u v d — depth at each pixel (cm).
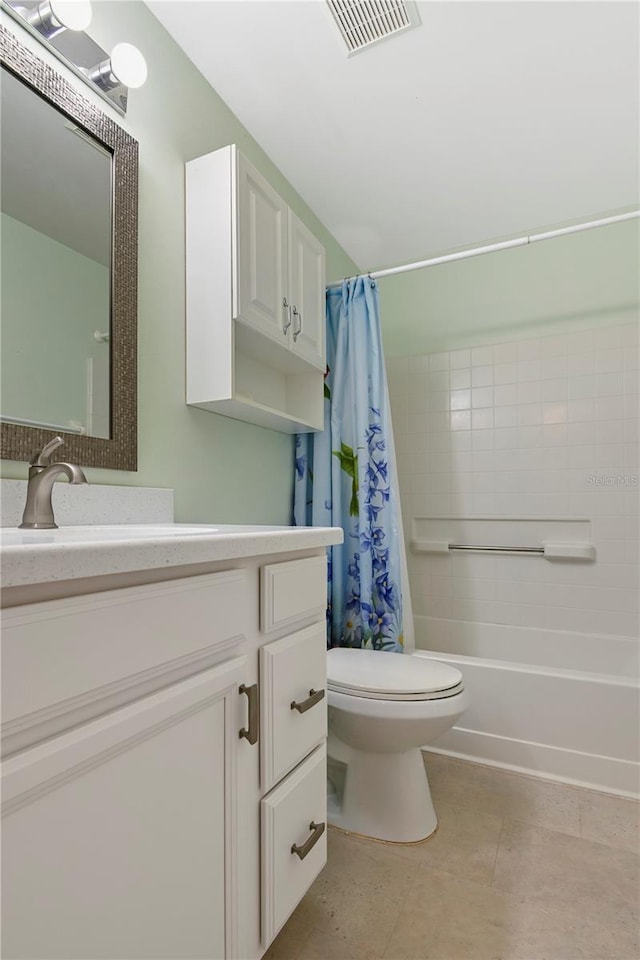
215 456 154
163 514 128
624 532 211
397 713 123
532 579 228
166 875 62
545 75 150
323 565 104
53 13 97
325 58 146
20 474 97
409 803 133
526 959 95
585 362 221
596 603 215
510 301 238
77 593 52
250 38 140
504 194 207
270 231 151
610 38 138
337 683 132
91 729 52
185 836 65
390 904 109
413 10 131
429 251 251
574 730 159
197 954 67
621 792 152
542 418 228
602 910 107
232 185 135
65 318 106
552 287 229
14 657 45
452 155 185
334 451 195
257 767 80
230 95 160
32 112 101
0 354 94
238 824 75
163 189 135
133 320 121
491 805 146
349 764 140
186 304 141
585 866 120
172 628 63
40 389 100
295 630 94
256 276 142
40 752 47
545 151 183
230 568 76
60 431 104
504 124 170
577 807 145
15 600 46
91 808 52
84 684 51
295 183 200
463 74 150
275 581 85
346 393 199
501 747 168
